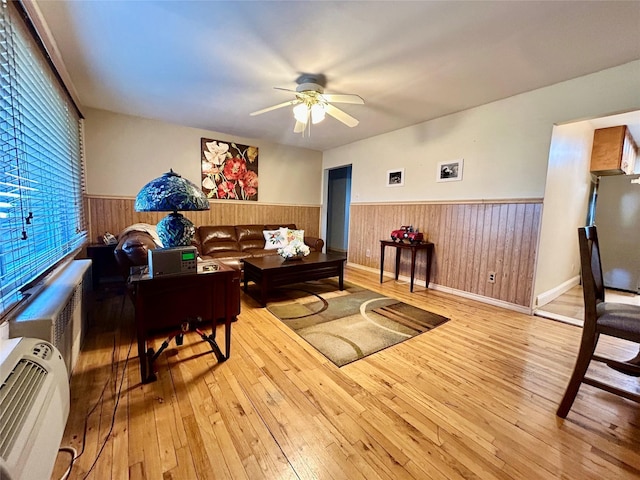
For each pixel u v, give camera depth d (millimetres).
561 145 3043
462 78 2588
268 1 1647
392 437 1325
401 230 3982
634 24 1794
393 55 2205
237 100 3193
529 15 1729
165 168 4094
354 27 1878
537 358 2078
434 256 3848
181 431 1322
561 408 1478
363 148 4922
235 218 4816
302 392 1630
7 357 978
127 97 3148
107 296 3193
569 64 2326
